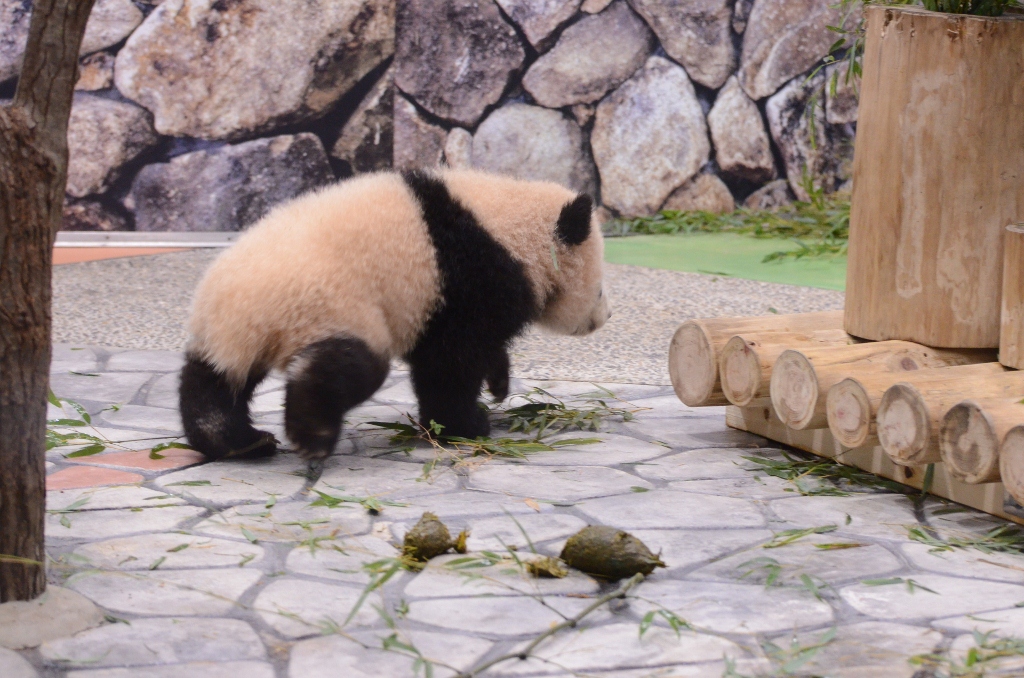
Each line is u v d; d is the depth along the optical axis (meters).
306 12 9.61
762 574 3.14
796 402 4.04
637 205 10.95
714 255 9.56
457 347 4.29
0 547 2.67
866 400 3.73
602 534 3.10
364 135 10.03
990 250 4.02
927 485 3.84
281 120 9.78
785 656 2.61
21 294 2.57
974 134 3.95
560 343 6.48
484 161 10.40
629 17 10.46
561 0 10.25
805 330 4.58
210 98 9.59
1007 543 3.39
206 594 2.94
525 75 10.34
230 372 3.99
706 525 3.56
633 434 4.74
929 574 3.15
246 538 3.37
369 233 4.00
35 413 2.68
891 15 4.04
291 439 3.94
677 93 10.73
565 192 4.64
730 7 10.62
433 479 4.05
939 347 4.10
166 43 9.41
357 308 3.91
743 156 10.99
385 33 9.87
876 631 2.76
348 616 2.79
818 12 10.66
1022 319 3.75
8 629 2.62
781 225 10.59
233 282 3.89
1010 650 2.62
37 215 2.56
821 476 4.14
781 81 10.86
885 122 4.11
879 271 4.21
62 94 2.55
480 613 2.85
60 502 3.72
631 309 7.37
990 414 3.32
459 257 4.16
